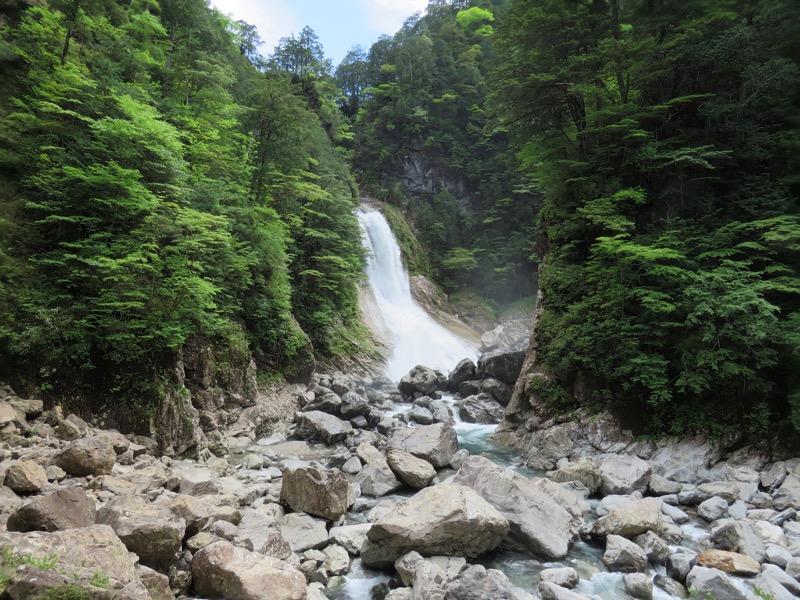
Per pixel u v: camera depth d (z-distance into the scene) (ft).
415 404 81.82
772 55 55.77
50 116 50.75
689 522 36.04
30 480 27.73
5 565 16.34
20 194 46.80
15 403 38.99
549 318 65.46
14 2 59.72
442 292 180.14
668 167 61.72
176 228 51.85
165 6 95.30
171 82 88.84
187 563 24.25
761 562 28.68
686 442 49.01
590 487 42.98
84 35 65.51
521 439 61.57
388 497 41.78
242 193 80.79
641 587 25.98
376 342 120.06
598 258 59.47
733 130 59.21
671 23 63.77
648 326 52.11
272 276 81.15
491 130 87.30
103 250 45.44
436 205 195.21
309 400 76.84
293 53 190.60
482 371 91.97
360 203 178.50
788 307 48.78
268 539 26.78
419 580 24.38
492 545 30.14
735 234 53.57
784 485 39.75
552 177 70.38
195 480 37.37
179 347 53.16
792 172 53.72
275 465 51.16
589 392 57.41
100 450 34.12
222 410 60.03
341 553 29.86
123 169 47.70
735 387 48.47
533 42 69.72
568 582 26.58
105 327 45.73
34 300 43.01
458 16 246.88
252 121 95.50
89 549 18.89
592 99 70.85
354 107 249.96
